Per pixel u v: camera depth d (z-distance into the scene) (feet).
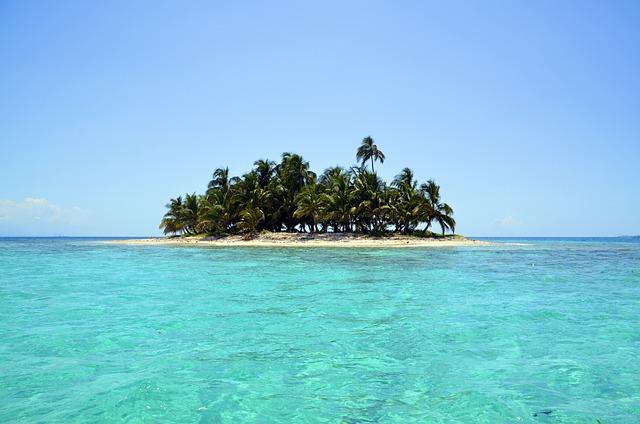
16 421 18.95
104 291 55.67
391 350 29.91
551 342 31.89
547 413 20.16
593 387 23.30
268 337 33.14
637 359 27.91
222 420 19.49
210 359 27.86
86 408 20.42
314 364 27.04
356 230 213.25
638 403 21.26
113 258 116.67
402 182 209.77
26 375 24.64
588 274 76.59
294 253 135.44
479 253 139.85
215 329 35.63
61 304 46.29
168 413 20.11
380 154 221.87
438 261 104.99
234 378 24.63
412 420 19.57
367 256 121.49
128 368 26.02
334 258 114.11
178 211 242.17
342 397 22.16
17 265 94.02
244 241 201.77
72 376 24.57
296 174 220.23
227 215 213.05
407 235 208.23
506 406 20.95
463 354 29.14
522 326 36.70
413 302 47.93
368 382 24.17
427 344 31.37
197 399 21.68
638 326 36.73
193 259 112.06
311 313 42.04
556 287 59.82
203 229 233.55
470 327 36.50
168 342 31.63
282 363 27.17
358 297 51.60
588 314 41.68
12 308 44.01
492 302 48.08
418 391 22.85
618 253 149.18
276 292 55.16
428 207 200.23
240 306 45.62
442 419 19.62
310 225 227.20
